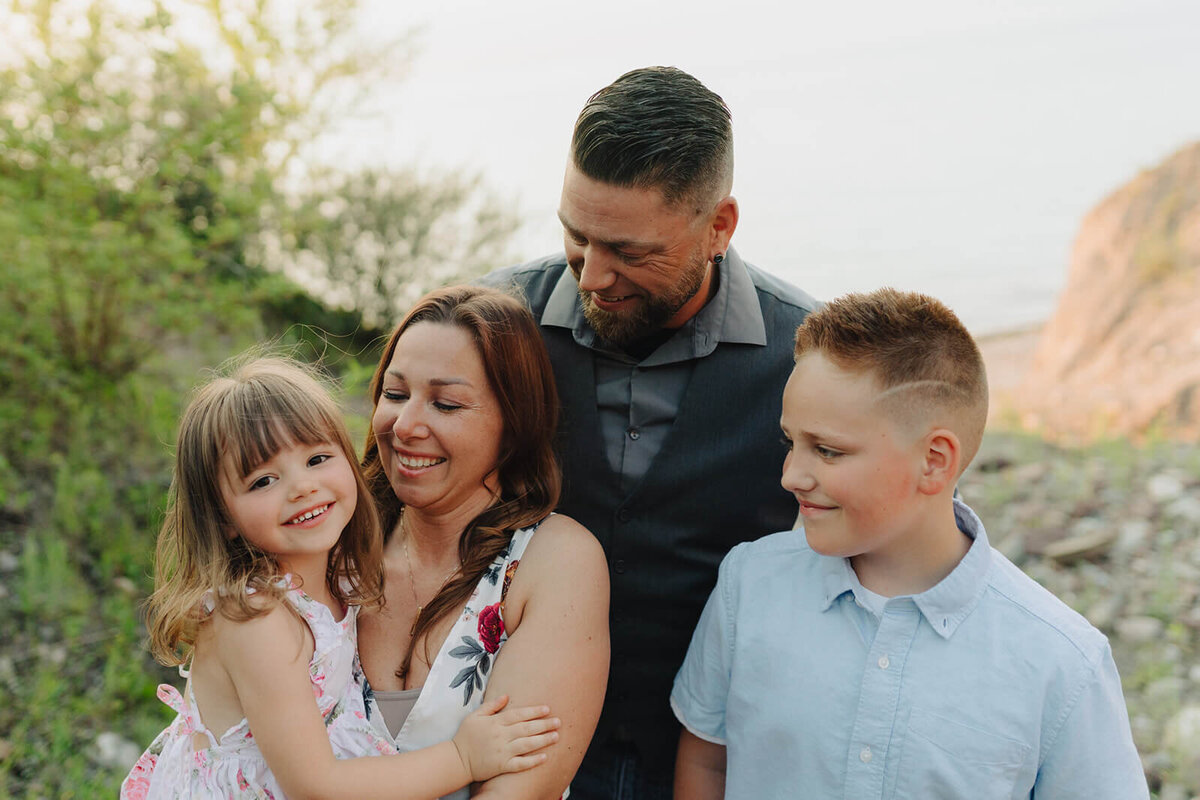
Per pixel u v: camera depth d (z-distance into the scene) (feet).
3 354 14.07
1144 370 19.60
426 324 5.46
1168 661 11.68
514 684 5.18
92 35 14.16
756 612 5.44
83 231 13.64
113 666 10.86
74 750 9.89
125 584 12.29
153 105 14.82
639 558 6.49
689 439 6.36
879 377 4.78
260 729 5.01
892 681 5.00
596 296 5.97
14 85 13.82
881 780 4.96
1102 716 4.83
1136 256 22.08
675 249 5.74
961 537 5.29
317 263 19.53
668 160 5.47
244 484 5.21
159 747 5.74
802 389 4.96
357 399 15.94
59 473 13.67
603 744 6.82
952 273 25.99
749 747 5.34
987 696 4.89
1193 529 14.17
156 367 15.43
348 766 4.93
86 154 14.21
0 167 13.91
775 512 6.57
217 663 5.20
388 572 5.80
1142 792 4.89
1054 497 15.42
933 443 4.87
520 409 5.55
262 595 5.14
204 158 15.65
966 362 4.93
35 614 11.63
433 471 5.41
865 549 5.05
